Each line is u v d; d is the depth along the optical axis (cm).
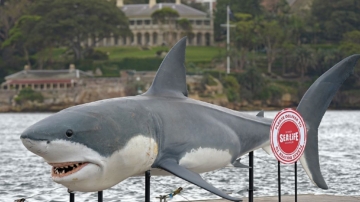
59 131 1667
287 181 3984
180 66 2067
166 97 2005
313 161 2186
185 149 1938
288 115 2091
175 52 2061
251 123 2175
